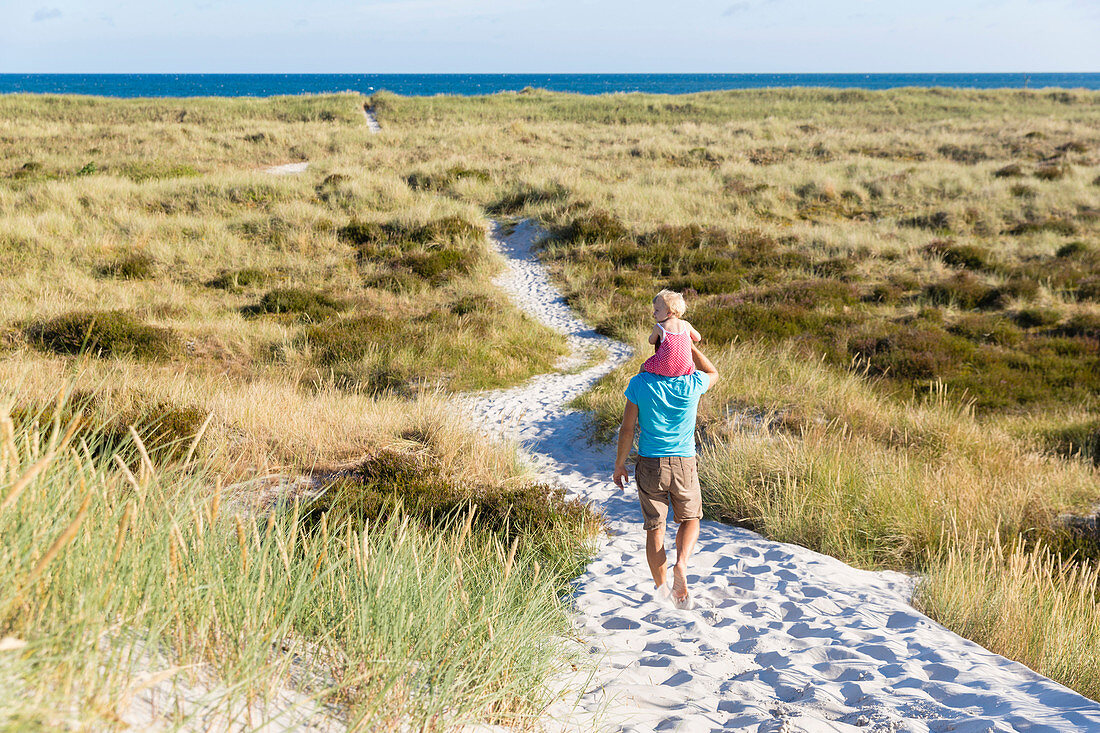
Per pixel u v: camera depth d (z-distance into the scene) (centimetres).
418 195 2248
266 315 1326
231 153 2988
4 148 2814
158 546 184
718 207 2230
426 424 752
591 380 1138
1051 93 5706
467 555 408
